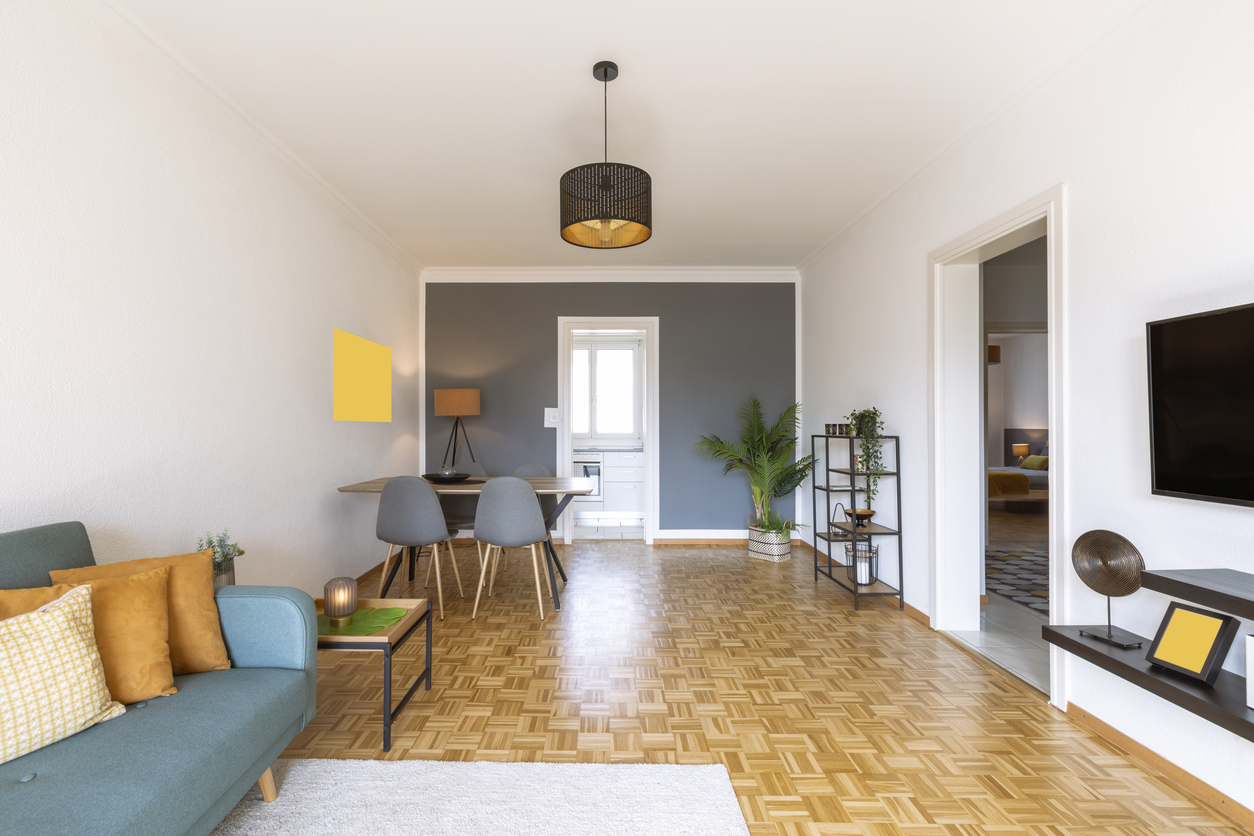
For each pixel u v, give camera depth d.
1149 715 2.01
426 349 5.85
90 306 2.06
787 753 2.08
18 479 1.80
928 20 2.22
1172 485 1.87
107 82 2.14
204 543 2.49
